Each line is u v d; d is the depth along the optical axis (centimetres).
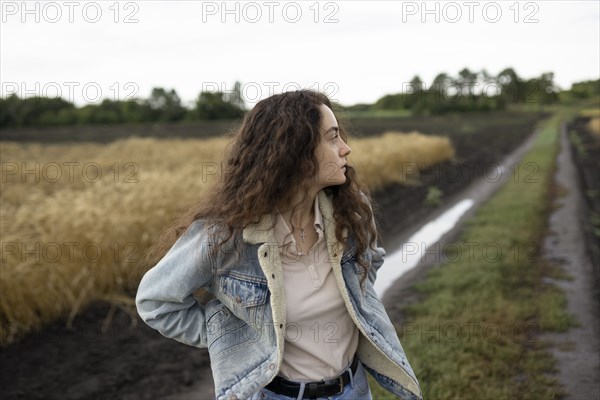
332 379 174
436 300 573
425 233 1002
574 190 1413
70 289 571
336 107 190
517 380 389
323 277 172
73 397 424
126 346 514
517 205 1190
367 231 181
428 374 395
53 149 2498
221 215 166
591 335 468
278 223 168
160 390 437
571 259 731
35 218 654
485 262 704
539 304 539
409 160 1817
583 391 371
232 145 175
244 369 169
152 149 2430
